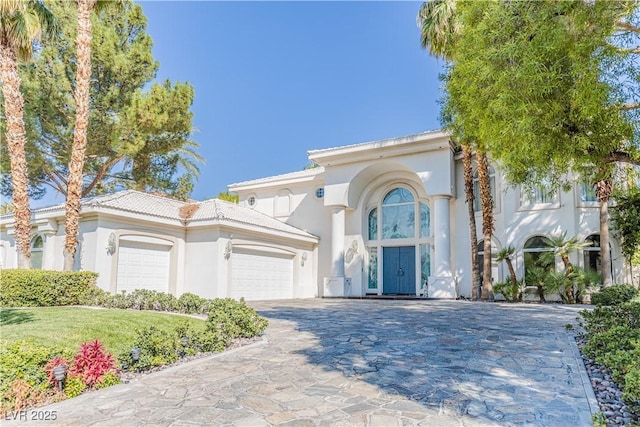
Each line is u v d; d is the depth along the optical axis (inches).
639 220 644.7
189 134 864.9
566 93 235.5
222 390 214.1
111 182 1037.8
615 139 252.2
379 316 485.4
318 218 989.8
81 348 231.1
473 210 737.6
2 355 197.2
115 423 171.6
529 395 197.8
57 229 675.4
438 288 782.5
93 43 772.6
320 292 957.2
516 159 272.1
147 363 254.1
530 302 684.1
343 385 218.2
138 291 522.3
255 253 806.5
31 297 502.0
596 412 175.0
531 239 730.2
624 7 219.0
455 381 220.8
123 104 824.3
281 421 170.7
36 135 765.9
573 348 287.6
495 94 264.8
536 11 237.0
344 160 897.5
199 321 409.7
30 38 533.0
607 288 579.5
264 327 372.5
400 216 922.7
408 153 829.2
